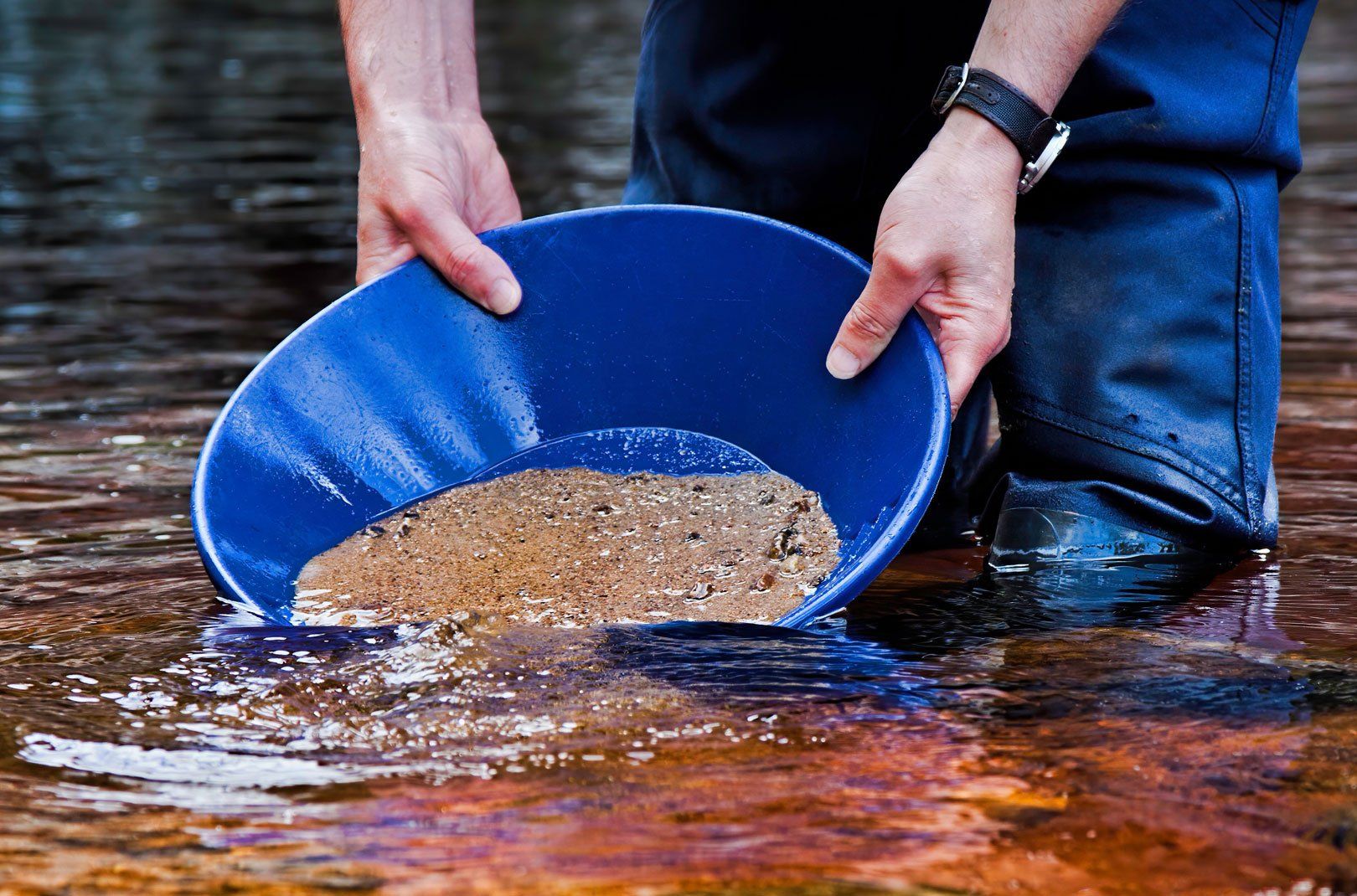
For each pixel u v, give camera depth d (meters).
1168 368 1.53
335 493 1.51
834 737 1.01
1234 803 0.90
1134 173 1.55
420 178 1.64
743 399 1.63
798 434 1.58
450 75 1.76
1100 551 1.54
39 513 1.68
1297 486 1.79
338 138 5.74
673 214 1.64
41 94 6.97
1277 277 1.62
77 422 2.12
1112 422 1.54
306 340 1.56
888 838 0.86
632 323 1.68
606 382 1.69
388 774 0.96
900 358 1.45
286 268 3.40
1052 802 0.90
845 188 1.88
